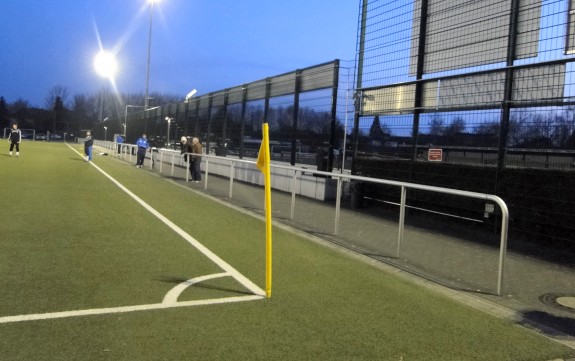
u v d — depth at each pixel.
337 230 8.89
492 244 8.32
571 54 7.89
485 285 6.12
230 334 4.15
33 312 4.43
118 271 5.85
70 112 115.25
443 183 10.09
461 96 9.85
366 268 6.66
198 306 4.80
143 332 4.10
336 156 13.87
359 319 4.68
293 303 5.03
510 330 4.61
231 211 11.41
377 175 12.01
